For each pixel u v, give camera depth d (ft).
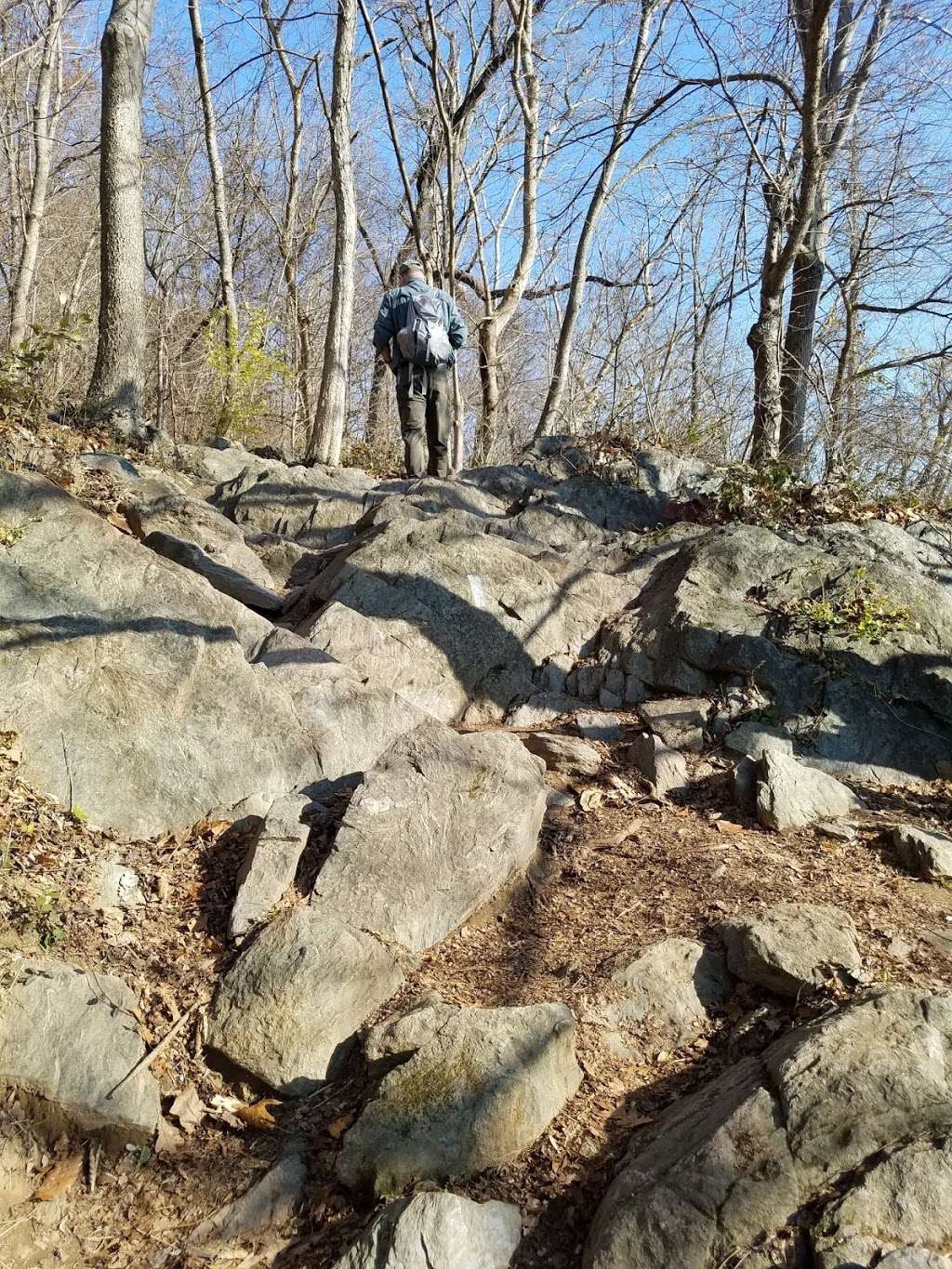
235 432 39.34
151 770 14.39
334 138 34.04
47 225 64.64
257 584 20.39
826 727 17.97
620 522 25.31
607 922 13.33
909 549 21.76
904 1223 8.20
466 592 20.48
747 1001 11.86
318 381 60.54
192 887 13.29
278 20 51.65
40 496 16.53
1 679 14.25
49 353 26.12
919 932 12.67
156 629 15.60
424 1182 9.48
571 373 44.04
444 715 18.95
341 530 24.86
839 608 19.60
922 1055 9.53
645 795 16.57
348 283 34.40
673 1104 10.52
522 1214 9.33
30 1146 10.11
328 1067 11.13
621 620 20.86
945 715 18.17
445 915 12.97
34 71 55.21
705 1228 8.55
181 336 50.93
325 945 11.60
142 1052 10.89
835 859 14.64
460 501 25.07
